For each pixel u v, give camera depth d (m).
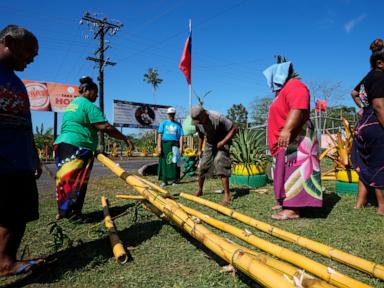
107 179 8.68
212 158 5.20
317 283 1.73
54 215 4.55
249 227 3.60
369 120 3.90
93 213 4.55
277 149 3.92
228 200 4.85
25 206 2.58
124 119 27.09
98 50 27.06
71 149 4.02
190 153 9.82
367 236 3.15
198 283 2.32
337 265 2.54
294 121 3.58
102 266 2.71
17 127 2.51
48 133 27.59
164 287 2.29
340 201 4.66
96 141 4.23
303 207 4.09
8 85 2.46
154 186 4.51
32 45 2.57
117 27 27.12
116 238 3.04
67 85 22.06
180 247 3.05
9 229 2.51
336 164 5.44
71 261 2.84
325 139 13.90
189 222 2.81
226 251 2.19
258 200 5.02
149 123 28.16
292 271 1.88
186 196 5.20
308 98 3.68
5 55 2.50
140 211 4.45
